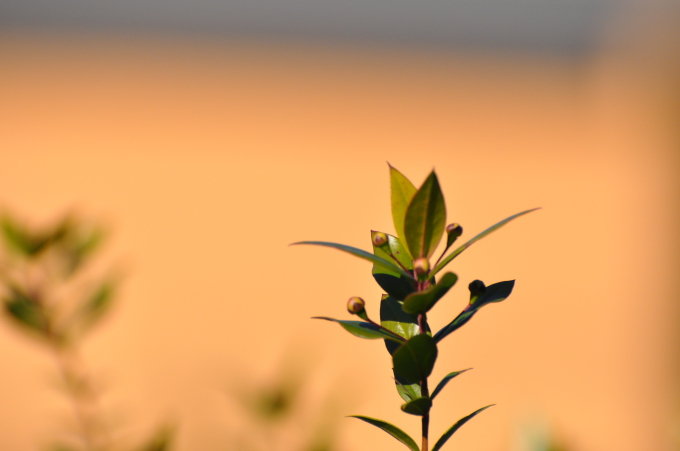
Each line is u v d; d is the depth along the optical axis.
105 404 2.62
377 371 2.54
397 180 0.94
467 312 0.95
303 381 1.23
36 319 1.11
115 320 2.86
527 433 1.03
